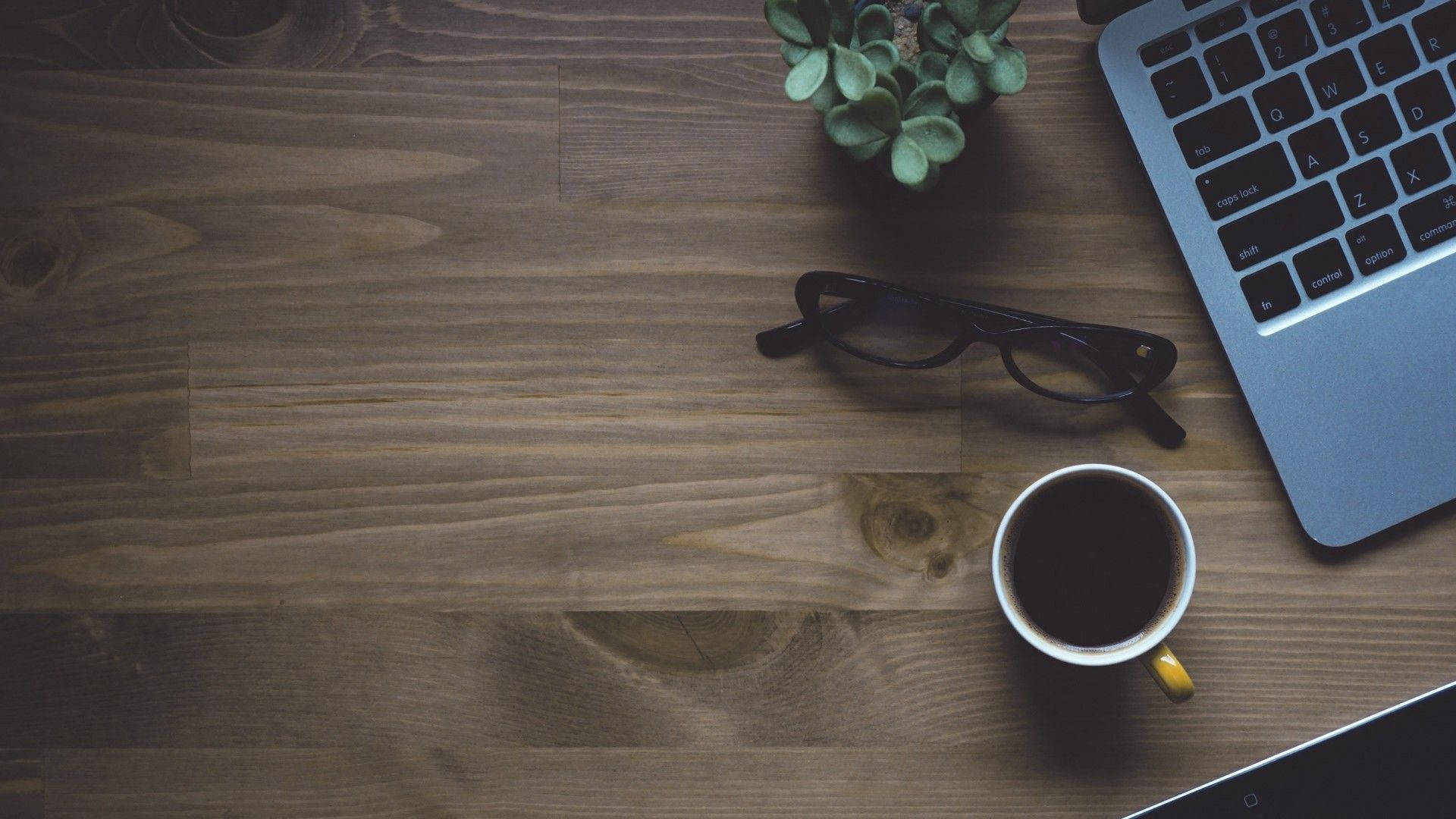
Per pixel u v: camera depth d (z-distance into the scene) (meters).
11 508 0.64
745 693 0.63
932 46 0.55
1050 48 0.63
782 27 0.53
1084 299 0.63
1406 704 0.56
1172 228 0.60
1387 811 0.56
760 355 0.63
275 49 0.63
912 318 0.64
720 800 0.63
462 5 0.63
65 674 0.64
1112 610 0.60
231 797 0.64
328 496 0.64
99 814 0.64
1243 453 0.63
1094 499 0.61
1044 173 0.63
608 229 0.63
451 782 0.64
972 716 0.63
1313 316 0.59
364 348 0.64
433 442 0.64
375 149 0.64
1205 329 0.63
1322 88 0.58
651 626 0.63
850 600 0.63
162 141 0.64
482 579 0.64
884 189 0.62
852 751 0.63
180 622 0.64
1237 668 0.62
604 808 0.63
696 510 0.63
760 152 0.63
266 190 0.63
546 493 0.64
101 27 0.64
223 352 0.64
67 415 0.64
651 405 0.63
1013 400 0.63
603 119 0.63
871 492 0.63
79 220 0.64
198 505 0.64
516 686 0.64
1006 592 0.58
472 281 0.64
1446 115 0.58
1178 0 0.58
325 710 0.64
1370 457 0.59
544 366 0.64
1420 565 0.62
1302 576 0.62
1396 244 0.58
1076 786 0.63
